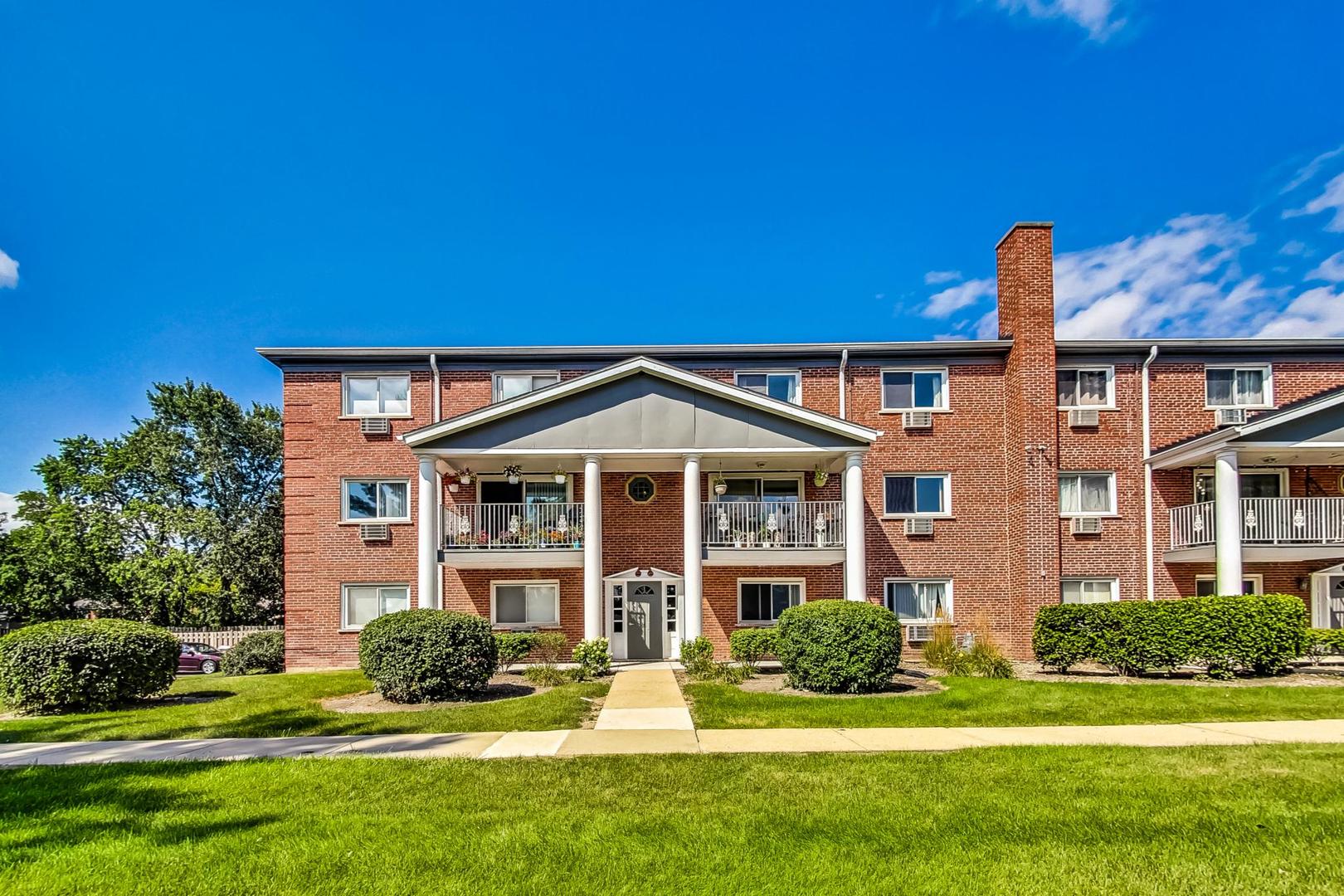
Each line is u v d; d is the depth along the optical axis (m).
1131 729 10.58
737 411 18.36
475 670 13.52
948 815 6.74
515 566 18.64
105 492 41.97
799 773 8.23
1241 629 14.54
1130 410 20.70
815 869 5.62
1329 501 19.12
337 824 6.67
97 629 13.91
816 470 20.44
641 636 20.11
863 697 12.96
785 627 14.25
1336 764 8.34
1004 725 11.02
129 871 5.70
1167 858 5.75
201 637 32.88
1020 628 19.97
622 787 7.74
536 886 5.38
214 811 7.12
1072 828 6.37
